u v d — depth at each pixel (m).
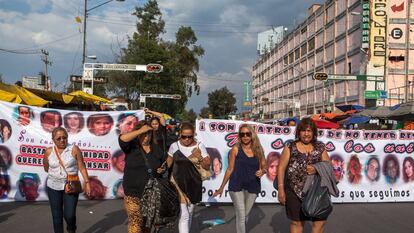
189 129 6.03
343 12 54.62
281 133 9.87
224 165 9.62
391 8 44.06
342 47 55.12
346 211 9.13
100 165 9.83
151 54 58.19
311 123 5.18
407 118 24.19
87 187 6.11
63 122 9.73
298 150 5.16
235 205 6.23
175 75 63.34
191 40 70.12
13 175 9.45
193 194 5.91
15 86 13.79
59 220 6.04
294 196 5.08
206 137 9.62
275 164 9.83
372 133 10.24
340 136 10.16
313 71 68.81
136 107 60.94
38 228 7.18
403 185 10.31
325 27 62.66
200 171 6.04
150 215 5.32
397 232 7.36
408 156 10.37
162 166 5.55
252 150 6.25
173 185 5.72
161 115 6.70
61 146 6.00
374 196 10.20
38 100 13.99
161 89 60.31
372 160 10.23
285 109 88.25
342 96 54.72
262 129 9.83
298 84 78.62
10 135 9.46
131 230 5.42
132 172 5.43
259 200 9.76
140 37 60.16
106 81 33.06
